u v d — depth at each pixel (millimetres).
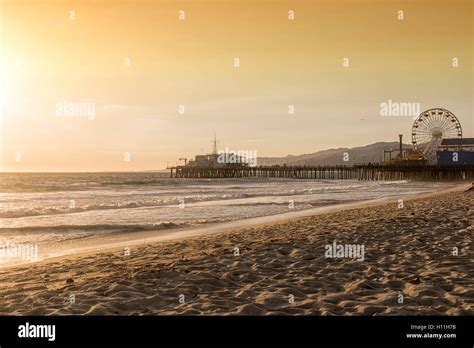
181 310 5953
